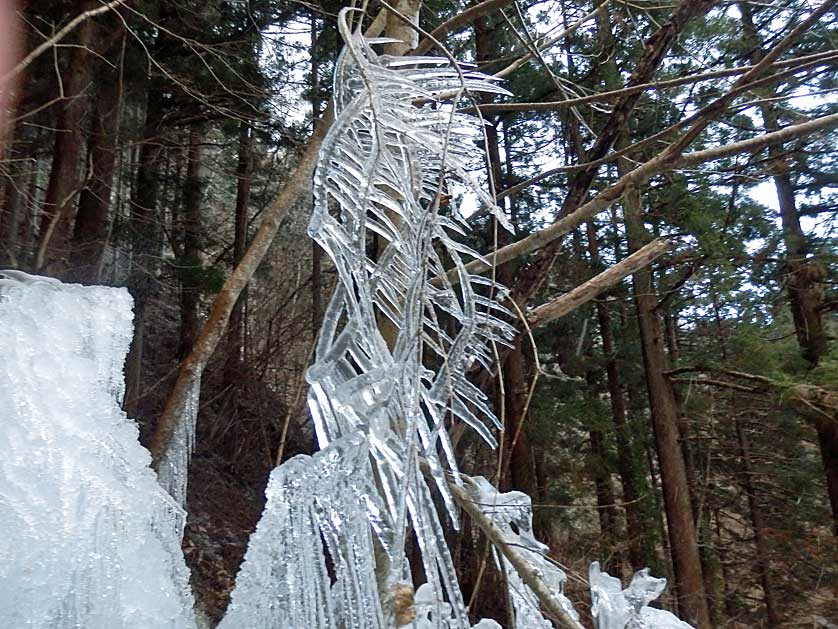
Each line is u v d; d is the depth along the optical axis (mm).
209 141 9664
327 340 1171
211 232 10609
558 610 1889
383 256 1358
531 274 2830
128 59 6617
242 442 8547
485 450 7305
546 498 9344
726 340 9023
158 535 1100
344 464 1084
